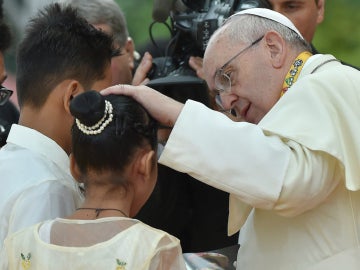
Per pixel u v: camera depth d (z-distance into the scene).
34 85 10.82
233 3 13.20
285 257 10.29
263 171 9.56
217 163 9.64
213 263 11.36
